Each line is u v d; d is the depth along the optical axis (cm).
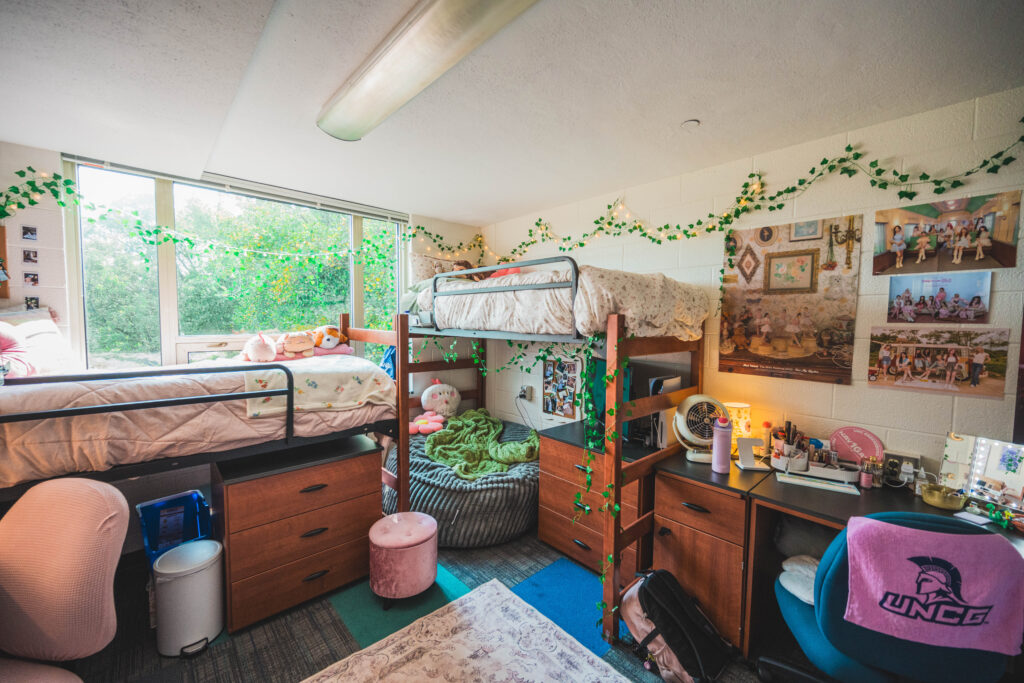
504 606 192
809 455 188
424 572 192
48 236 210
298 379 195
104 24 118
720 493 171
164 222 248
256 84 156
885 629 107
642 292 183
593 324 174
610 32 125
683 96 162
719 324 234
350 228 325
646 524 193
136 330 243
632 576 202
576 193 288
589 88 157
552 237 327
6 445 135
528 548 242
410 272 339
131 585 208
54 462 140
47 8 110
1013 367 157
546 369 334
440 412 356
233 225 275
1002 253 158
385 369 339
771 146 208
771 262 214
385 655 163
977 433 164
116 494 129
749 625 164
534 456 286
